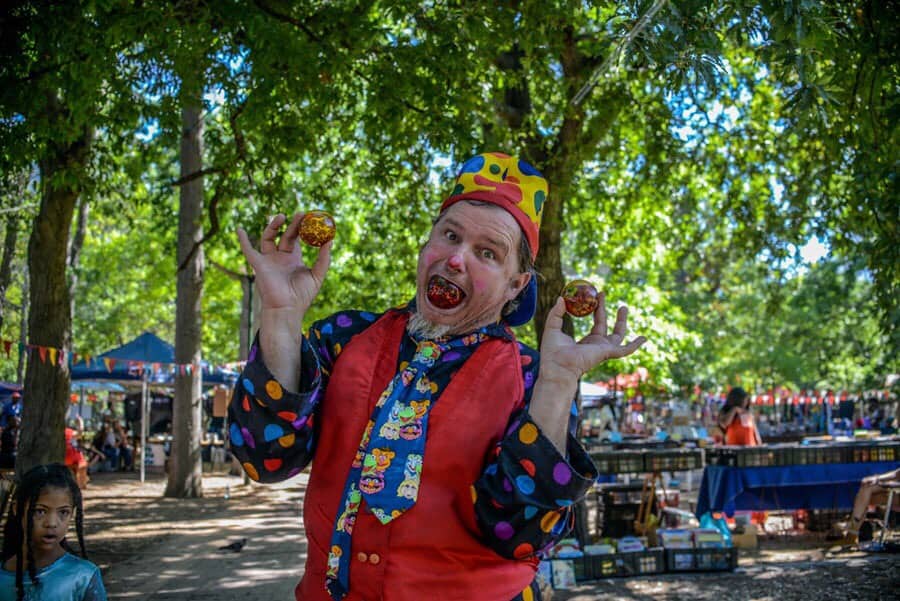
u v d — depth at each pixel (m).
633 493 10.95
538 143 9.77
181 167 16.75
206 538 11.82
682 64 3.98
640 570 8.59
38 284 10.89
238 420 1.96
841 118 6.43
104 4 6.97
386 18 8.75
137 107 9.42
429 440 1.89
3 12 7.19
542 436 1.77
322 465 2.01
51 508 3.42
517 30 8.30
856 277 31.50
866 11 5.41
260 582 8.73
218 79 8.58
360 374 2.03
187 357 17.11
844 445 10.34
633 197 12.83
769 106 12.01
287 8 8.27
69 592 3.41
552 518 1.82
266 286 1.97
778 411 40.56
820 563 9.16
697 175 12.91
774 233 11.85
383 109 8.39
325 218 2.01
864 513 10.09
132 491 18.27
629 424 27.89
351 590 1.88
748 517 11.09
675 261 14.54
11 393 20.23
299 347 1.99
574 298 1.92
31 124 8.03
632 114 11.40
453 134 8.37
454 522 1.86
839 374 35.97
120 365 20.28
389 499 1.85
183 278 17.03
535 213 2.09
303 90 8.25
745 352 37.69
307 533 2.01
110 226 30.38
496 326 2.05
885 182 6.05
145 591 8.29
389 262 13.12
